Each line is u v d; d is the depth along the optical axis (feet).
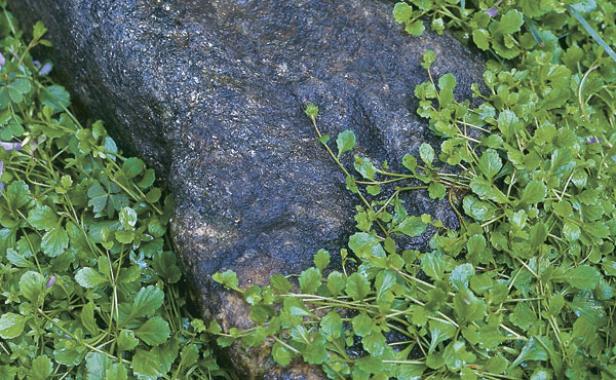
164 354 2.52
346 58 2.71
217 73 2.67
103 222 2.69
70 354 2.50
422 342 2.47
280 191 2.61
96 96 2.80
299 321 2.42
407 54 2.72
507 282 2.52
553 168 2.59
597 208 2.58
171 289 2.66
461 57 2.75
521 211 2.52
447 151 2.59
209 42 2.69
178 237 2.60
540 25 2.88
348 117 2.67
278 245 2.57
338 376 2.42
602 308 2.54
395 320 2.48
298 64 2.69
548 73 2.74
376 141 2.66
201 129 2.64
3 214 2.66
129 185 2.71
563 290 2.55
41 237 2.65
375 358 2.40
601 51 2.83
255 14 2.72
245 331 2.47
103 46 2.71
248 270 2.54
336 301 2.47
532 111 2.68
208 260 2.56
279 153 2.64
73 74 2.83
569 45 2.92
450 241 2.53
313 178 2.63
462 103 2.68
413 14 2.74
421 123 2.66
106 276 2.56
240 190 2.61
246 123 2.64
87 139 2.74
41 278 2.53
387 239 2.54
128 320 2.54
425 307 2.44
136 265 2.61
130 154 2.79
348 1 2.74
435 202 2.60
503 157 2.63
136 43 2.68
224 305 2.51
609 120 2.81
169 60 2.67
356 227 2.61
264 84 2.68
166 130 2.68
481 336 2.42
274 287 2.48
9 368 2.51
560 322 2.54
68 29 2.77
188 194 2.62
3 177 2.70
